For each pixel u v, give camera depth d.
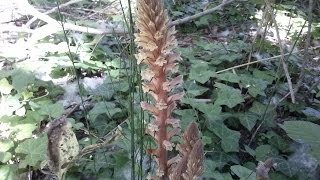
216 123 2.44
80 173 2.05
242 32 3.92
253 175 1.99
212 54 3.31
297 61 3.25
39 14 3.16
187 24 4.00
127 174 2.00
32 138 2.13
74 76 2.89
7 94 2.60
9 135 2.17
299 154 2.39
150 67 1.11
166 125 1.21
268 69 3.16
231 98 2.59
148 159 2.02
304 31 3.74
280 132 2.62
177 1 4.29
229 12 4.16
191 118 2.38
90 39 3.43
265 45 3.36
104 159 2.10
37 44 3.06
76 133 2.36
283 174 2.29
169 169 1.25
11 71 2.63
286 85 2.96
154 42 1.04
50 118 2.27
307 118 2.67
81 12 3.90
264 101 2.84
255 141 2.56
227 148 2.32
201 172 0.93
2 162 2.05
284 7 3.93
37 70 2.76
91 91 2.68
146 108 1.20
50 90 2.69
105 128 2.36
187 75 3.00
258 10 4.29
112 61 2.98
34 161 2.00
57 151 1.33
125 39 3.21
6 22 3.61
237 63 3.28
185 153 1.05
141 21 1.02
